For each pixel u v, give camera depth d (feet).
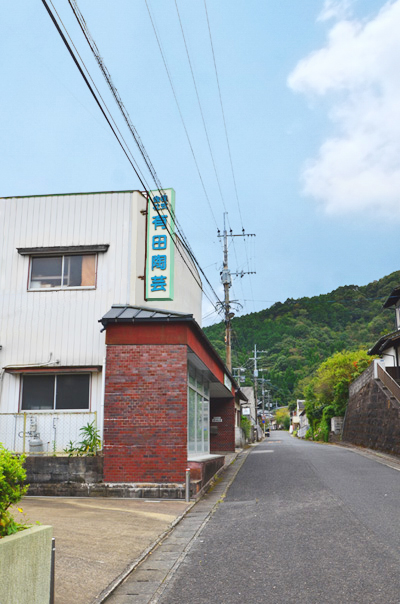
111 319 37.73
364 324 261.65
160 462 36.19
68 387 42.24
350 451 73.67
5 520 12.68
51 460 36.76
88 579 17.65
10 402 42.37
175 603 15.71
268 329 298.35
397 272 261.85
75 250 43.98
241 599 15.72
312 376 224.33
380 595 15.44
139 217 44.91
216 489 40.86
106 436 36.78
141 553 21.36
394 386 73.20
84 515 28.55
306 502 31.78
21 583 12.15
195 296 65.46
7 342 43.60
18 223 45.73
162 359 37.55
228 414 85.87
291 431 319.88
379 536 22.26
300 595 15.80
